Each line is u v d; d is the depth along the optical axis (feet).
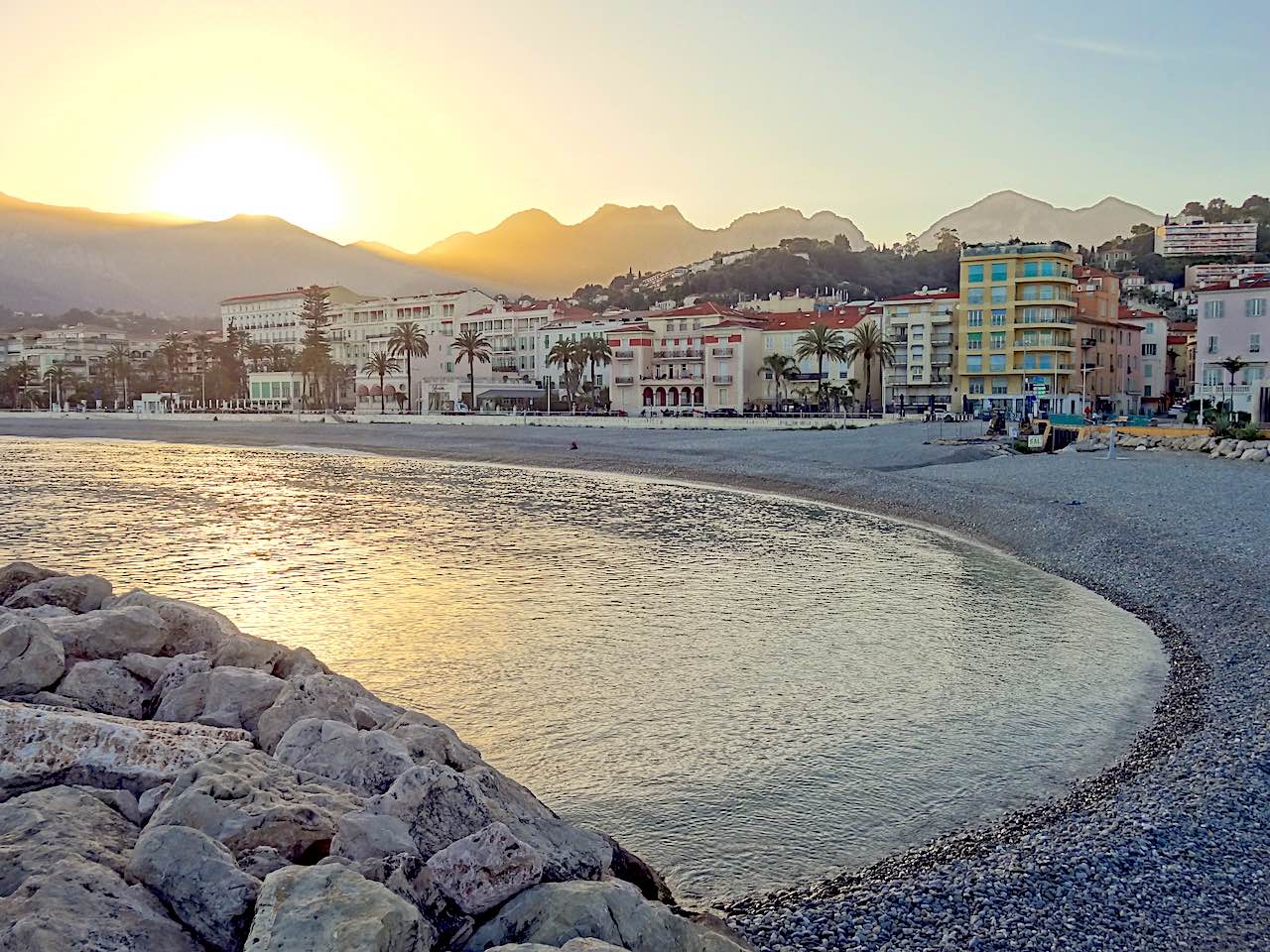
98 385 654.12
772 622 78.28
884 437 245.65
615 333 438.81
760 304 549.13
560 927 22.34
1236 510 113.09
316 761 29.99
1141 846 36.14
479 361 529.45
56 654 35.70
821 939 30.86
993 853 36.60
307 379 564.71
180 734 30.60
